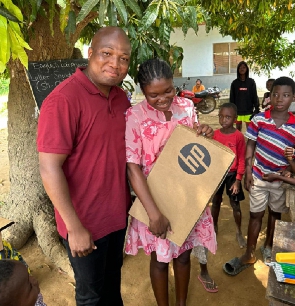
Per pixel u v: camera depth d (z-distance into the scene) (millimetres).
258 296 2254
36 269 2590
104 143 1465
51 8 1841
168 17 1825
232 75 13086
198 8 2061
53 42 2611
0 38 1362
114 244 1745
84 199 1501
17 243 2824
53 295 2322
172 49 2354
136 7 1662
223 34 7051
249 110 5781
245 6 4504
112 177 1536
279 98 2164
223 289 2332
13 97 2922
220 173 1504
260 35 5879
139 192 1555
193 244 1813
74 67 2652
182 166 1552
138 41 1981
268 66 7469
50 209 2949
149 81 1426
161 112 1578
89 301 1710
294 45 6746
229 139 2639
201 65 13062
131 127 1552
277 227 1623
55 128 1303
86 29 3260
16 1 2020
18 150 2990
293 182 2170
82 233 1332
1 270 966
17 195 2998
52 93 1354
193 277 2455
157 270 1840
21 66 2748
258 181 2373
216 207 2885
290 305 1193
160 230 1552
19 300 964
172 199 1568
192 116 1690
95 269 1622
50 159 1303
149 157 1626
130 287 2393
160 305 1904
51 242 2721
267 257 2539
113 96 1498
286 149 2197
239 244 2807
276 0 4320
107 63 1354
